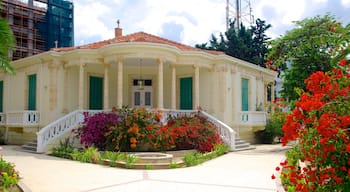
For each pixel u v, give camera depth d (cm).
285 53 1119
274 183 880
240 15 4253
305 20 1160
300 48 1088
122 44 1734
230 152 1717
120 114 1627
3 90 2353
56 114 1906
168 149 1548
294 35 1100
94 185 845
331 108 455
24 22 5244
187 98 2155
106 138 1545
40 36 5328
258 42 3900
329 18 1086
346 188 427
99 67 2100
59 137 1625
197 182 895
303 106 455
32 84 2088
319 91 479
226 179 941
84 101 2016
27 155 1484
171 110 1822
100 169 1116
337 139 420
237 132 2145
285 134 478
